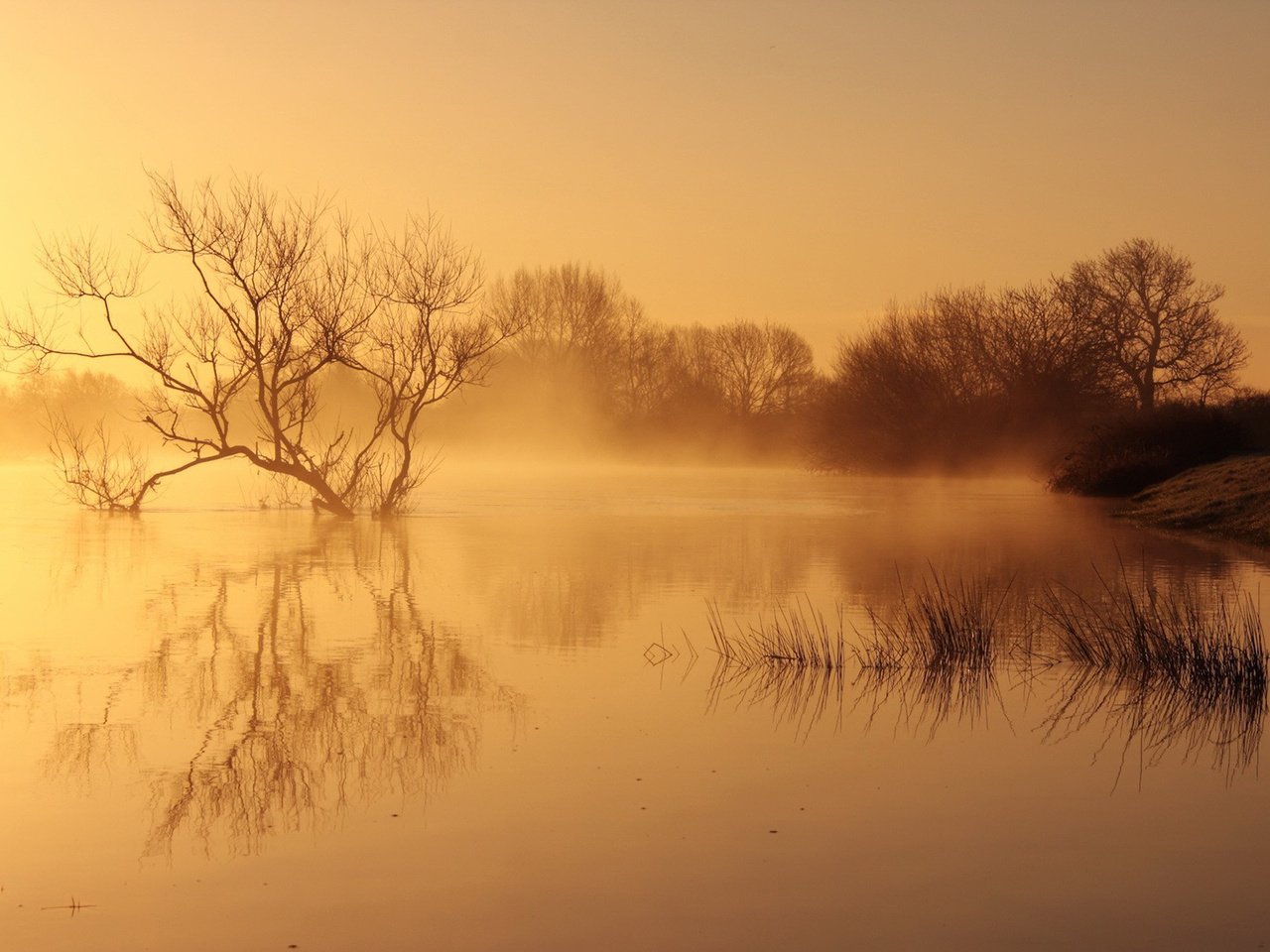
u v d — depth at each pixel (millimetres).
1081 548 27703
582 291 88312
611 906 7051
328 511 38375
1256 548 27516
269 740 10570
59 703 11898
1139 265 67812
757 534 31797
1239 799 9109
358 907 7027
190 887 7320
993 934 6715
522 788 9234
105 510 38344
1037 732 11094
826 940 6625
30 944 6535
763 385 96438
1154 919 6918
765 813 8711
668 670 13695
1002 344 64375
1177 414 48344
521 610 18156
